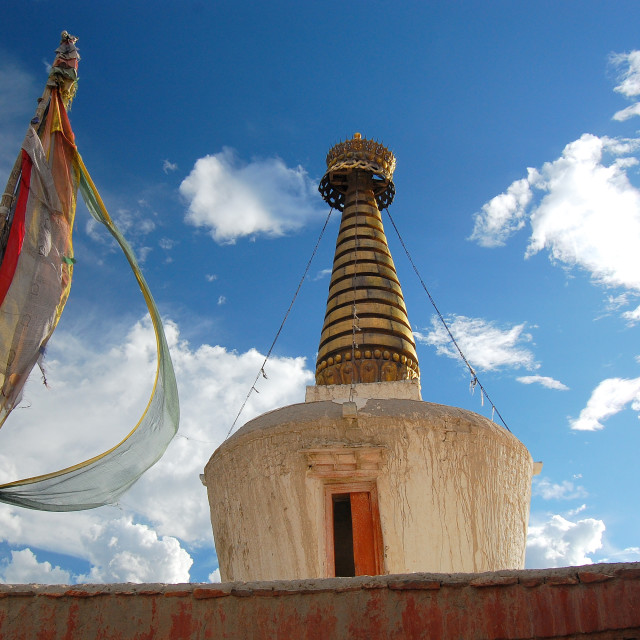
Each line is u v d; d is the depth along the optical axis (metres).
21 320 11.28
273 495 13.78
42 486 10.83
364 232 21.44
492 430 14.53
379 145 23.31
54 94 13.27
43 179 12.27
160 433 12.13
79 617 7.71
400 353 18.67
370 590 7.79
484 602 7.63
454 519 13.49
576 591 7.56
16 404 10.95
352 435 13.93
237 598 7.80
